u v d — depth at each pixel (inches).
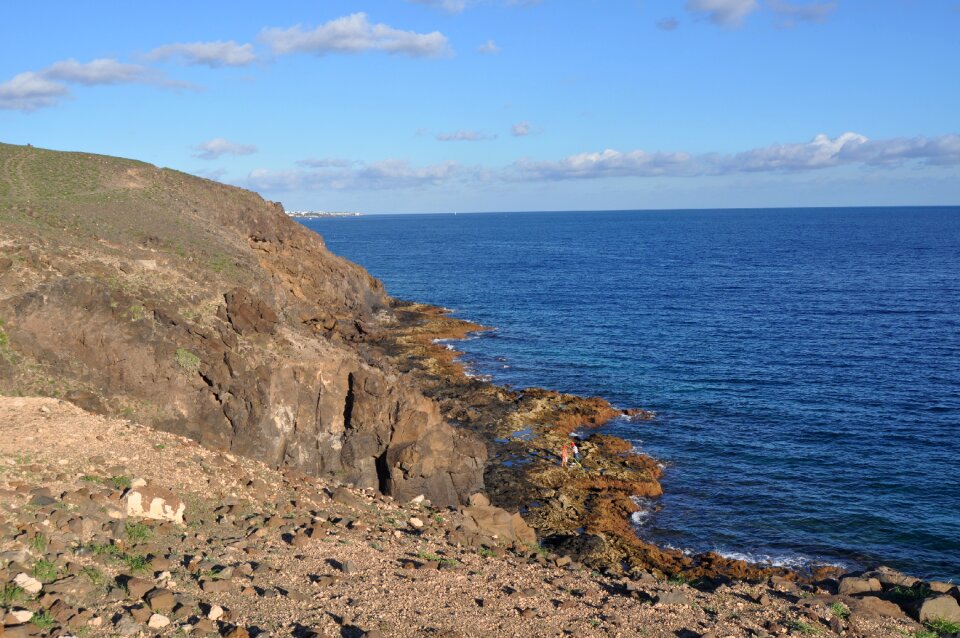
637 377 2365.9
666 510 1429.6
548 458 1649.9
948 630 763.4
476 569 836.0
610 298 4040.4
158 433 1015.0
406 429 1402.6
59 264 1317.7
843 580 898.7
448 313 3503.9
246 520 827.4
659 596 794.2
